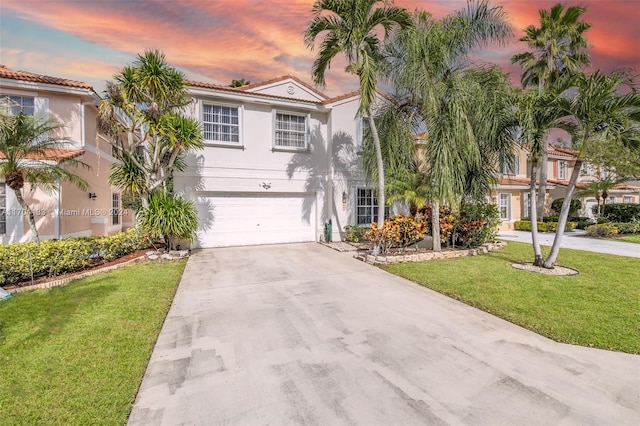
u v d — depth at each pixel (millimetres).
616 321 5637
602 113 7984
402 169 12211
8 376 3926
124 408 3389
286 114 14930
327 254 12266
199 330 5406
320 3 10375
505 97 10289
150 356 4516
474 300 6848
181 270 9594
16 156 8617
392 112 11992
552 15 18547
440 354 4574
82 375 3971
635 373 4070
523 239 17281
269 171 14477
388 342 4957
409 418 3242
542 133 9305
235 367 4230
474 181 11945
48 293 7141
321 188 15625
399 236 11336
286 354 4582
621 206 22250
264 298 7109
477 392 3672
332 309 6418
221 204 13742
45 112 12055
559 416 3270
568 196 9375
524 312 6121
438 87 10266
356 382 3881
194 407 3424
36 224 10867
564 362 4348
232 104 13680
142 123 10883
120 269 9578
